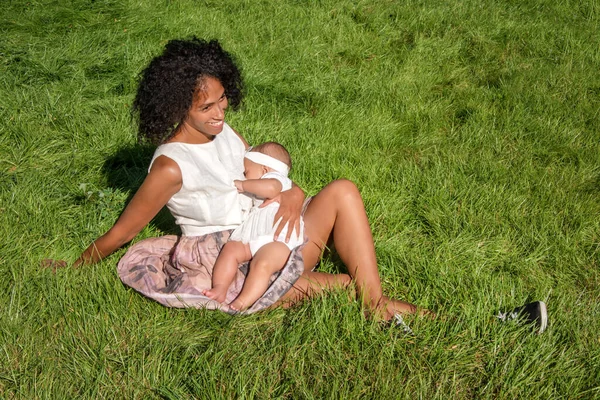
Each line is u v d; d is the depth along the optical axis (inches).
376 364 111.3
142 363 109.5
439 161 188.2
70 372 108.8
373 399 104.8
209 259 121.3
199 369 110.2
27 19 268.8
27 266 131.1
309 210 126.3
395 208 166.9
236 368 109.6
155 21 278.7
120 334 117.7
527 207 167.9
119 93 223.1
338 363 111.3
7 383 106.9
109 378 107.4
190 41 115.4
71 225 151.1
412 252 149.0
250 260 120.5
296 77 241.9
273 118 209.2
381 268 141.6
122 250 138.6
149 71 112.7
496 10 316.8
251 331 117.9
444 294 132.4
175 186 114.7
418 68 256.8
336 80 241.8
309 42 271.9
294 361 111.5
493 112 224.4
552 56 272.8
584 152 196.9
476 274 138.9
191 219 121.0
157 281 123.9
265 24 289.3
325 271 135.3
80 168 176.9
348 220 122.3
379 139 203.5
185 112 111.0
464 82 253.0
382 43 280.1
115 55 243.6
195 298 117.3
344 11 311.4
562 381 108.9
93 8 286.4
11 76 221.9
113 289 125.6
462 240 153.2
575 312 127.4
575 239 154.3
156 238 131.5
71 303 122.0
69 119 197.5
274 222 120.2
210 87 110.3
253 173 130.4
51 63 232.1
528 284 141.6
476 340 117.5
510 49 281.0
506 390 107.7
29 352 111.6
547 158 194.5
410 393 107.3
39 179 167.0
